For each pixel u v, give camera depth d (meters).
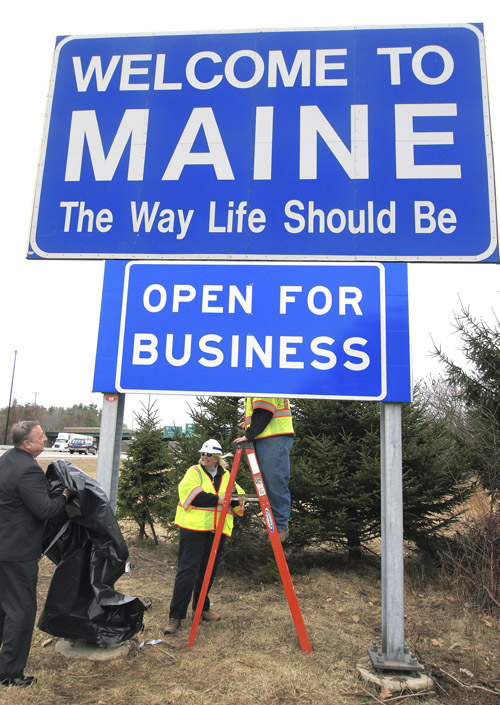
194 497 4.49
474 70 4.64
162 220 4.69
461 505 6.64
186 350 4.29
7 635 3.35
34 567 3.48
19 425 3.55
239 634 4.40
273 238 4.54
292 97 4.77
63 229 4.76
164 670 3.65
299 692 3.39
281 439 4.29
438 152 4.51
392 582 3.75
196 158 4.77
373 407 6.70
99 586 3.74
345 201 4.51
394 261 4.37
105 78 5.02
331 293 4.22
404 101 4.63
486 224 4.36
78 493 3.72
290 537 6.34
